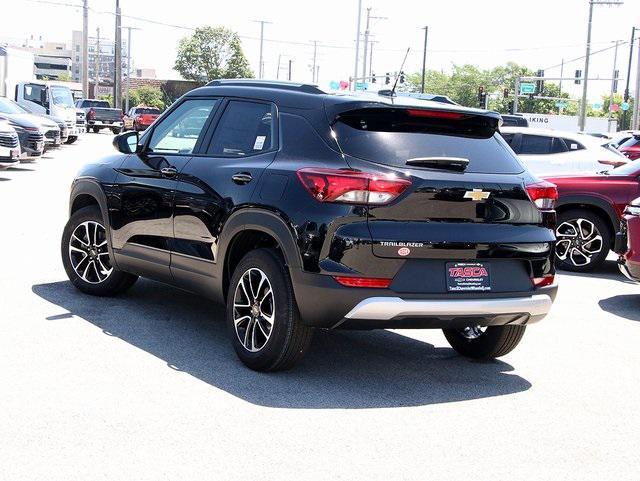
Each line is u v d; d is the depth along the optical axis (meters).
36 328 6.45
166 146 6.75
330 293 5.14
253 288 5.70
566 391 5.76
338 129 5.43
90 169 7.46
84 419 4.66
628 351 6.95
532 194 5.62
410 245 5.16
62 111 35.09
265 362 5.59
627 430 5.02
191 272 6.30
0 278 8.15
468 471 4.27
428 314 5.25
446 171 5.34
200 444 4.41
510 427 4.97
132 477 3.96
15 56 36.97
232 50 117.06
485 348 6.31
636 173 11.00
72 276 7.67
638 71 46.25
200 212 6.13
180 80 116.81
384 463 4.30
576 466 4.43
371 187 5.12
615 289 10.01
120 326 6.66
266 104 6.01
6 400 4.89
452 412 5.18
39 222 12.11
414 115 5.52
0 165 19.56
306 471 4.14
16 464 4.04
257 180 5.66
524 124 32.28
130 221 6.92
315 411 5.02
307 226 5.23
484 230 5.39
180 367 5.71
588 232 11.26
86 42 60.62
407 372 6.00
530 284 5.63
